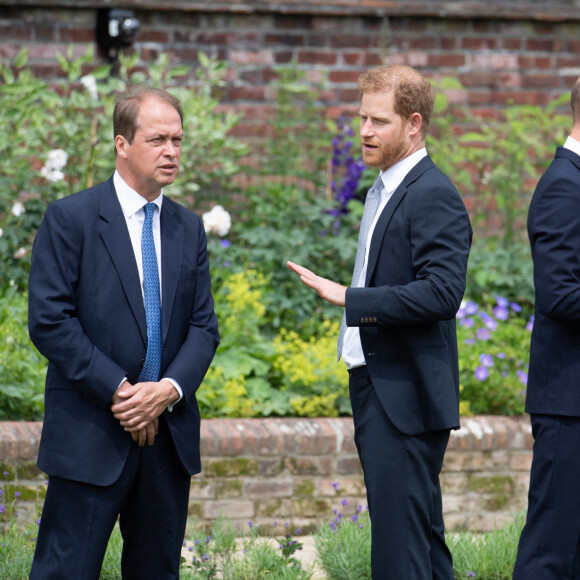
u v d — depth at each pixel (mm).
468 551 12172
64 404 9211
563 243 9586
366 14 20125
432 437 9742
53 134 18125
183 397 9344
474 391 15555
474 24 20719
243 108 20062
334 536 12664
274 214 18531
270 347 16062
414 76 9617
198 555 12391
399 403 9570
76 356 8938
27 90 17641
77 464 9078
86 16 19203
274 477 13742
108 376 8945
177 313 9547
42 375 14516
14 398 14273
